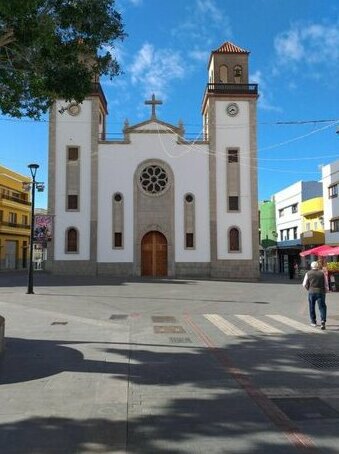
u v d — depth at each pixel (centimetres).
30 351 1000
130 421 586
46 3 923
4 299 2091
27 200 7281
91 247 4169
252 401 666
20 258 7012
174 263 4219
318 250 3616
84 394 700
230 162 4325
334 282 2888
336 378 796
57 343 1094
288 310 1825
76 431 552
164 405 649
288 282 3728
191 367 870
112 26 1005
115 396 689
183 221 4262
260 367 871
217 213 4269
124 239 4216
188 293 2519
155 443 517
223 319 1550
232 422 581
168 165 4303
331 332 1291
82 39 1003
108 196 4238
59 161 4228
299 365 889
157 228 4250
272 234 7375
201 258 4231
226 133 4344
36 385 745
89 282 3200
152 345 1086
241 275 4225
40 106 1080
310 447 504
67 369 846
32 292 2370
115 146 4278
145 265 4234
